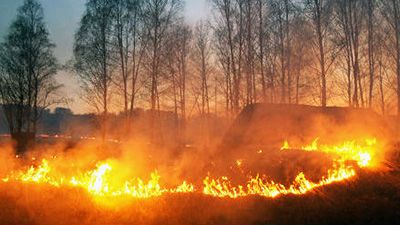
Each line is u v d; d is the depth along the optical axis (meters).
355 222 9.55
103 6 36.50
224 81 42.97
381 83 34.91
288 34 35.66
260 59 36.25
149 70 36.91
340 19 33.31
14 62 42.56
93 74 36.50
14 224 9.65
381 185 11.38
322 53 32.94
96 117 38.09
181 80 43.88
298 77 35.69
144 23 36.91
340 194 11.12
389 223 9.45
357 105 32.44
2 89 42.47
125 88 36.34
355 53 32.88
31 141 36.94
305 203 10.66
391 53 33.31
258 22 36.34
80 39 36.53
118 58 36.59
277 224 9.62
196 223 9.75
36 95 42.75
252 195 11.35
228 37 36.88
